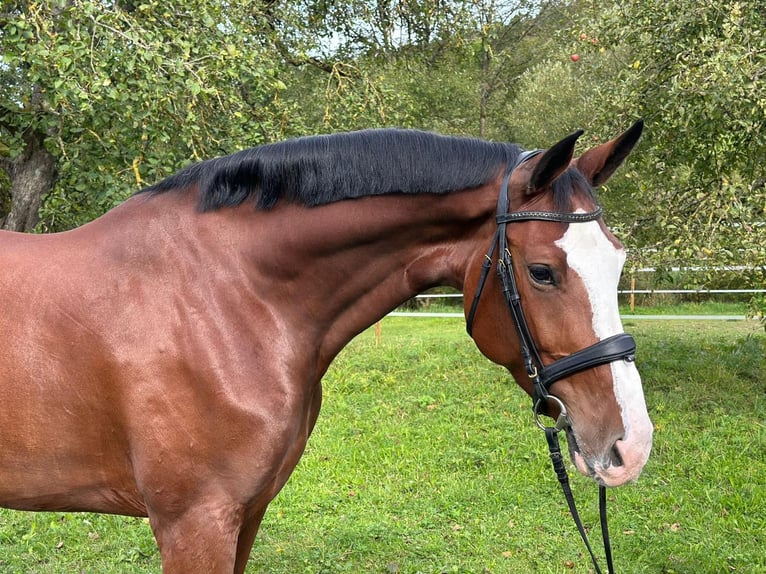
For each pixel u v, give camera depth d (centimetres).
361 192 190
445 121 1597
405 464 470
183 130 485
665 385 650
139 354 178
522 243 176
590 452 170
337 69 742
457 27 836
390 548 349
